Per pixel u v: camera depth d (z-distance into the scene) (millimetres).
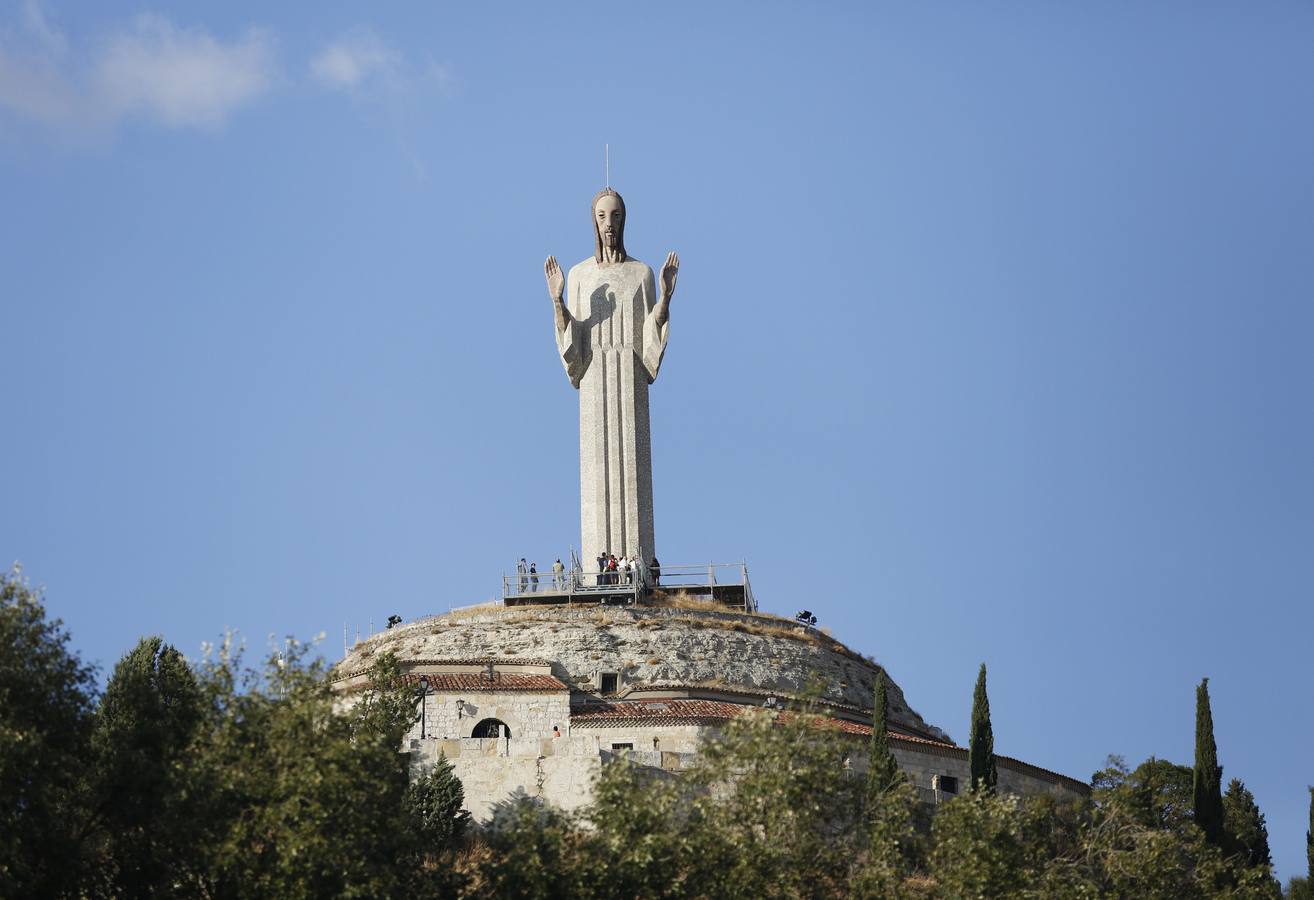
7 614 157625
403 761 181500
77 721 159250
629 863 159500
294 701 159000
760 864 160750
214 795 153625
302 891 150500
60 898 152625
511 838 164750
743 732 169375
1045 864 174625
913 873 180500
